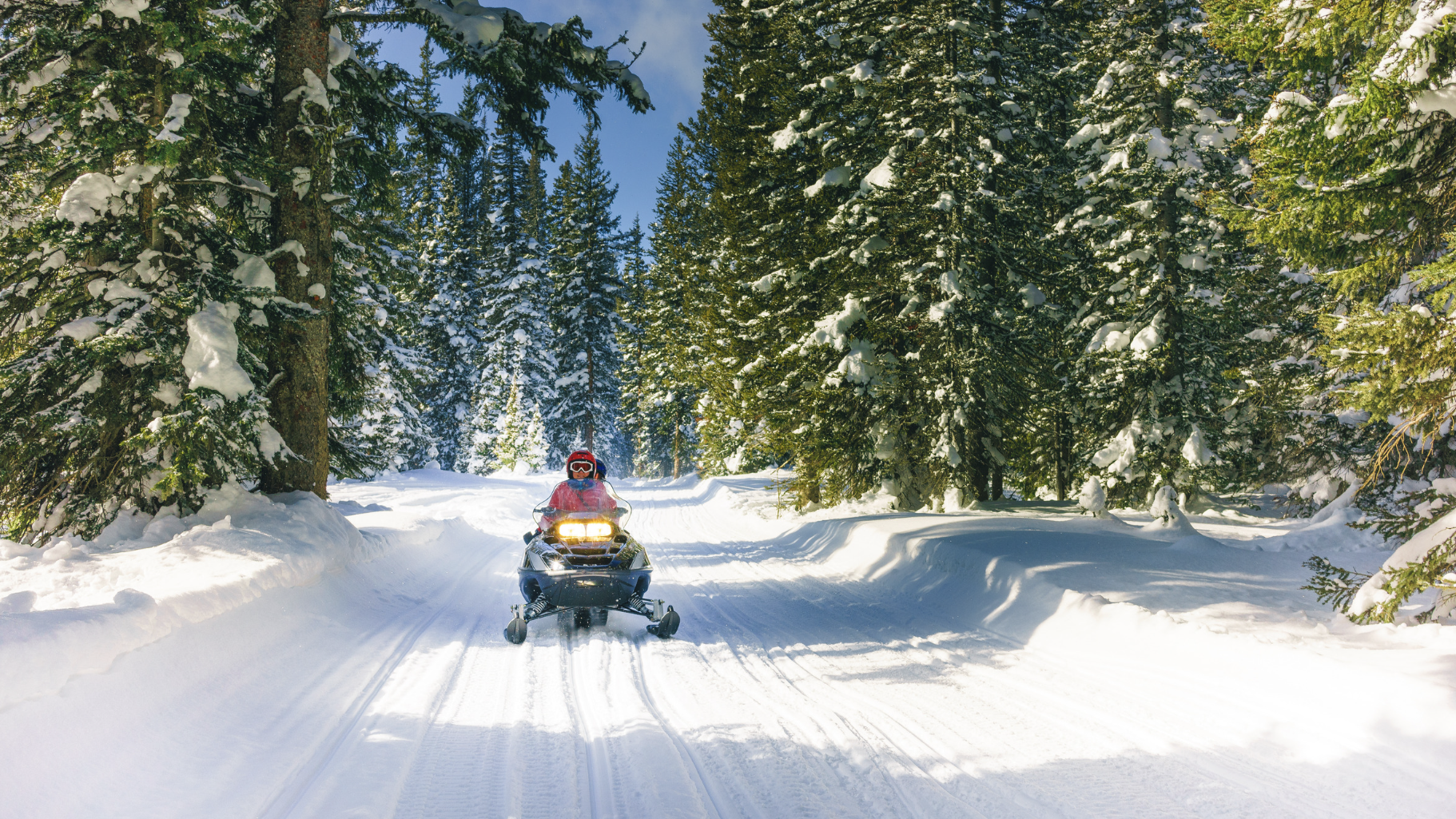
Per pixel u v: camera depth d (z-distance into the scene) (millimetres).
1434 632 5520
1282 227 6336
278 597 6508
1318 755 4203
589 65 10672
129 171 8758
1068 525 12461
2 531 9258
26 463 9016
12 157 9375
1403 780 3824
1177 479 17156
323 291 10047
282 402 9914
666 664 6438
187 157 8992
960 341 15805
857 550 13148
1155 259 17609
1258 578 8406
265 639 5668
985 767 4230
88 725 3490
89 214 8633
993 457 17859
